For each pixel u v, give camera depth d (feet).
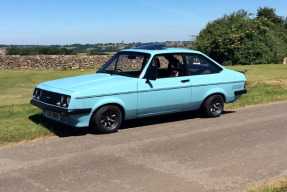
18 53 185.47
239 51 100.99
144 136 20.72
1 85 56.44
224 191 13.24
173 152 17.83
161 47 24.48
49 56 93.81
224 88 25.93
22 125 22.06
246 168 15.67
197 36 113.70
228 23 108.17
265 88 40.65
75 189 13.29
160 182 14.03
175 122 24.45
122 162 16.28
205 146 18.90
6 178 14.26
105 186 13.60
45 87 21.91
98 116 20.51
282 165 16.10
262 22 113.39
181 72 23.91
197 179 14.38
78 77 23.59
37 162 16.10
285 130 22.47
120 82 21.16
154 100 22.47
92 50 184.03
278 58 104.06
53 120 23.52
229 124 23.91
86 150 17.92
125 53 24.17
